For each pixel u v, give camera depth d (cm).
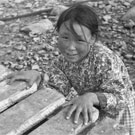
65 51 128
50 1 423
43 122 122
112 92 133
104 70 135
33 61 304
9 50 322
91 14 124
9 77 141
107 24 365
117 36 342
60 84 154
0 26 367
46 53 317
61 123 114
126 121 163
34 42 335
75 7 126
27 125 116
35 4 415
